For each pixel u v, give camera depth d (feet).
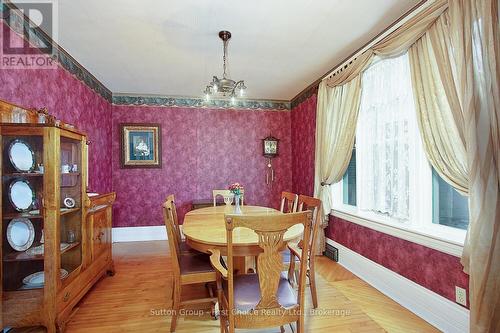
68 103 9.37
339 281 8.90
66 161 7.13
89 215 7.64
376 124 8.63
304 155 14.21
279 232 4.59
